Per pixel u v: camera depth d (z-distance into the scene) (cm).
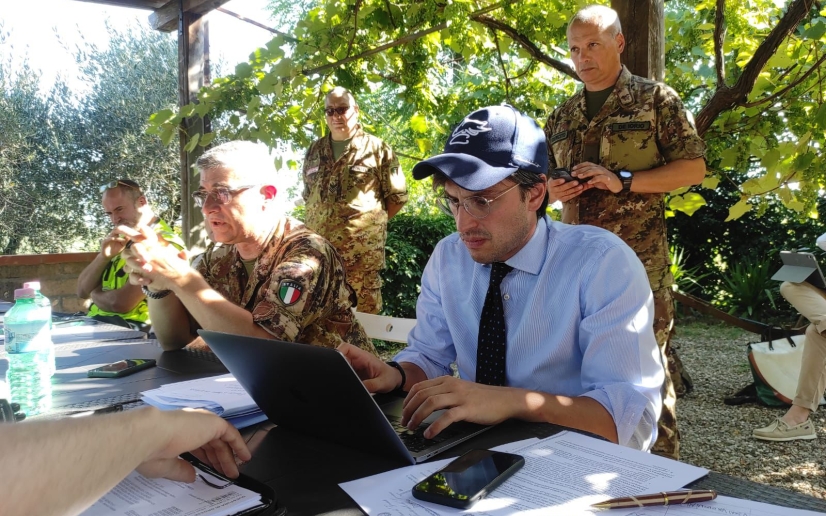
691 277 891
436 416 133
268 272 228
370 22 453
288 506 94
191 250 544
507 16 437
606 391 143
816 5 353
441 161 156
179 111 511
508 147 158
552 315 163
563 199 279
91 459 68
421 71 495
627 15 334
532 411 132
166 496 93
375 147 485
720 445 399
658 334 281
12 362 181
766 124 442
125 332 270
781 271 407
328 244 231
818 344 394
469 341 179
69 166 780
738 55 492
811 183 400
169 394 149
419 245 743
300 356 103
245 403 138
